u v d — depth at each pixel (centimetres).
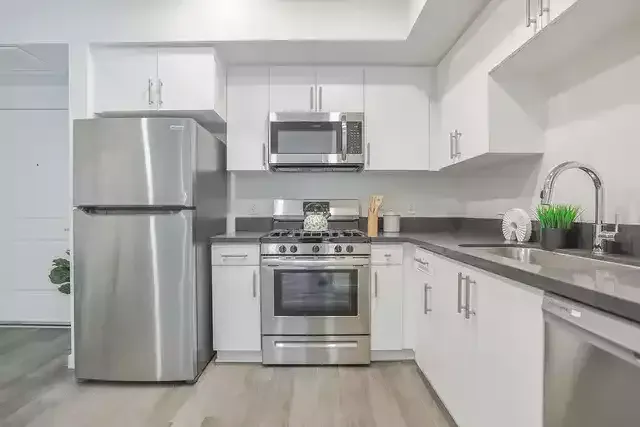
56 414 223
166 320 260
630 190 169
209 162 292
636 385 85
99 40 284
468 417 182
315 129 313
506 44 202
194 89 291
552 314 116
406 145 326
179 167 257
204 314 282
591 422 100
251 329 291
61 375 275
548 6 163
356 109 325
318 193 355
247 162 325
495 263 149
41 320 388
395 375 273
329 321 289
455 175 355
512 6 195
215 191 309
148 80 291
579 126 200
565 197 212
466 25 257
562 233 195
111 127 257
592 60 190
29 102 387
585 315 101
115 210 262
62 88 387
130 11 284
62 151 390
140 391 252
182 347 261
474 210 328
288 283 288
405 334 294
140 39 284
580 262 174
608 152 181
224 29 283
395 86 325
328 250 288
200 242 272
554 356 116
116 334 260
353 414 222
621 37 172
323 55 307
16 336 355
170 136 256
